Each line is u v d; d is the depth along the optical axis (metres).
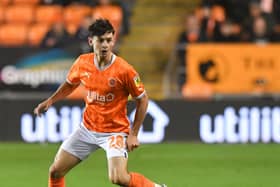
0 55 58.00
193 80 59.38
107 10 70.88
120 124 28.36
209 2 68.88
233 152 53.78
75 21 71.62
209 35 62.78
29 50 58.09
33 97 57.97
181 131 58.50
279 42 63.72
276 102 58.28
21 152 52.97
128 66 27.77
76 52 58.16
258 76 58.75
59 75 58.12
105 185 39.91
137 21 72.31
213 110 58.34
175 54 59.78
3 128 57.94
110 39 27.00
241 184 40.53
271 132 58.44
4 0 75.19
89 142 28.72
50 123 57.56
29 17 73.00
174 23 72.00
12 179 41.81
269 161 49.53
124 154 27.91
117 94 28.03
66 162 29.06
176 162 48.97
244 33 63.72
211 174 44.09
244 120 58.28
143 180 28.31
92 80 27.92
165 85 60.12
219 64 58.88
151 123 58.28
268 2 68.38
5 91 58.12
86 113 28.75
